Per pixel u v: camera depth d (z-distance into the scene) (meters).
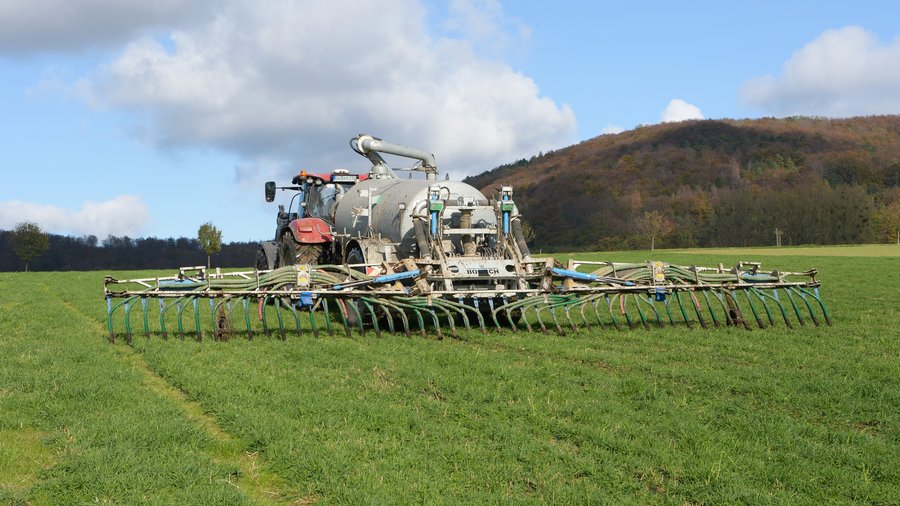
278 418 6.86
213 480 5.46
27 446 6.25
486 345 11.55
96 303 18.55
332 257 17.53
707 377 8.80
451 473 5.62
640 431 6.57
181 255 92.88
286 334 12.62
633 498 5.22
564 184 140.38
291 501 5.22
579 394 7.95
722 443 6.25
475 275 13.07
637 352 10.79
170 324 14.16
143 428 6.51
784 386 8.37
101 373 8.95
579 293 13.04
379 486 5.27
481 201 14.98
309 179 18.91
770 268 33.44
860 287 21.98
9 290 24.00
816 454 6.03
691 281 13.55
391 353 10.52
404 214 14.45
